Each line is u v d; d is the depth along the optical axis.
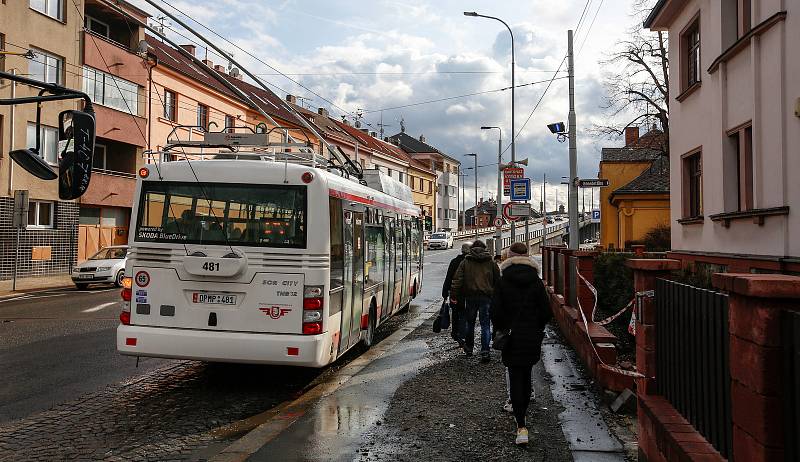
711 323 3.43
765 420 2.64
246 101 11.45
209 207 7.32
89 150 6.57
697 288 3.66
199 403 6.91
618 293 10.87
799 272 8.96
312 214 7.22
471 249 9.16
